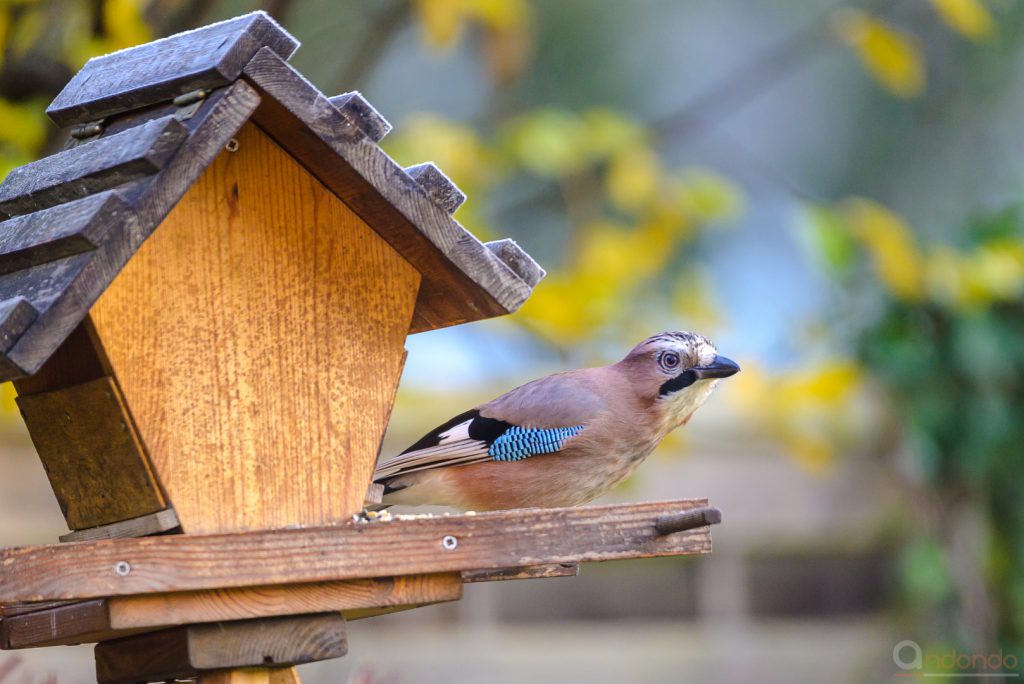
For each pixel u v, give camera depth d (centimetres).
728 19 1833
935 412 1280
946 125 1848
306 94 607
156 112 615
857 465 1319
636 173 1113
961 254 1188
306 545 586
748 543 1305
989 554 1287
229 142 627
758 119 1911
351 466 643
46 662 1123
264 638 600
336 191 648
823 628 1320
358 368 651
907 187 1861
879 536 1312
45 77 916
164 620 571
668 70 1819
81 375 608
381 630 1265
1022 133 1831
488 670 1260
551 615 1303
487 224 1120
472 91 1730
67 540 627
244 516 614
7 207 630
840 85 1897
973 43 1784
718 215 1132
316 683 1201
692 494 1284
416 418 1184
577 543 620
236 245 625
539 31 1780
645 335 1102
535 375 1235
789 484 1308
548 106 1767
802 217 1098
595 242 1113
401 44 1617
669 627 1311
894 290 1171
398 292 666
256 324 627
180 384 605
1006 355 1252
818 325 1182
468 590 1294
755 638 1308
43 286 554
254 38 598
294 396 632
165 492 598
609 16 1803
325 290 646
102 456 609
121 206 556
